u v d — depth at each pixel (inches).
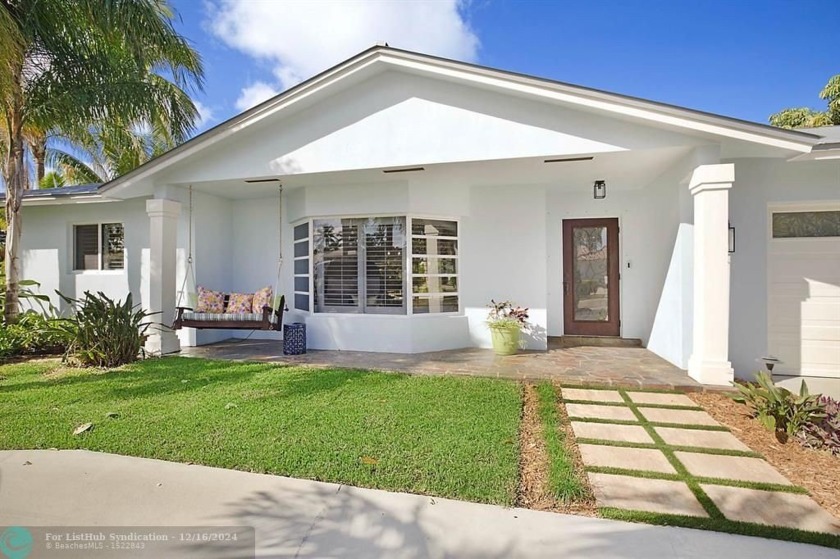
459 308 328.2
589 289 344.8
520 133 229.1
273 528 101.8
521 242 319.3
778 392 163.9
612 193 336.8
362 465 129.8
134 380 225.0
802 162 235.3
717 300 208.1
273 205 359.9
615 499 113.0
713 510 107.7
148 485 121.1
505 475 123.6
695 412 179.6
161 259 293.6
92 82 286.4
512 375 233.8
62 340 291.6
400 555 92.2
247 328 291.9
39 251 388.2
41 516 107.3
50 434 153.3
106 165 651.5
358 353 299.7
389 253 310.5
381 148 251.6
